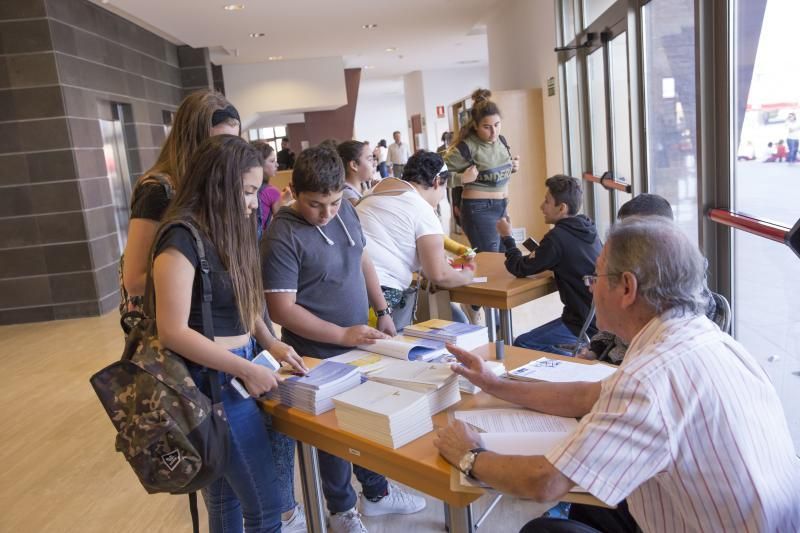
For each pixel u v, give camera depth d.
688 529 1.11
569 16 6.84
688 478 1.05
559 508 2.22
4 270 6.06
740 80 2.77
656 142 4.40
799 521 1.08
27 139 5.89
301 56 11.25
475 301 2.91
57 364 4.75
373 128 23.33
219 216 1.55
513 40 8.85
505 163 4.99
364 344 2.03
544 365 1.81
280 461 2.20
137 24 7.86
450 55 13.71
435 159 2.75
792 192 2.38
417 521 2.39
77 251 6.11
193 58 9.56
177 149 1.88
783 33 2.39
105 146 6.99
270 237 2.04
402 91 21.75
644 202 2.27
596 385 1.52
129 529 2.52
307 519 1.88
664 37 4.09
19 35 5.73
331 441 1.64
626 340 1.25
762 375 1.14
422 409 1.52
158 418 1.45
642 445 1.04
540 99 7.70
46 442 3.39
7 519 2.65
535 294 2.92
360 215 2.62
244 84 11.57
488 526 2.30
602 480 1.05
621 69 5.25
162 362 1.48
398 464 1.44
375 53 11.95
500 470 1.21
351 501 2.23
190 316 1.56
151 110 8.19
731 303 3.02
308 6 7.50
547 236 2.75
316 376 1.77
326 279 2.09
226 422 1.54
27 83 5.80
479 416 1.56
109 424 3.57
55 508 2.72
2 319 6.12
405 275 2.64
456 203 5.32
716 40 2.83
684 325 1.13
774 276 2.72
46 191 5.98
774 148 2.50
